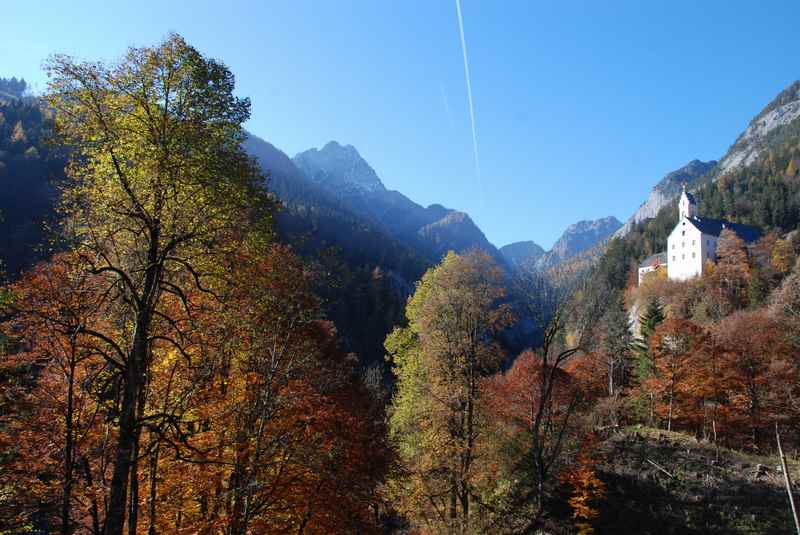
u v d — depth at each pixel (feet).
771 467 112.98
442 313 81.61
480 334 79.56
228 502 51.67
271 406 53.16
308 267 60.59
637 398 166.40
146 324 38.29
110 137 40.24
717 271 274.16
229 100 45.50
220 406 50.96
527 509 77.00
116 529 33.99
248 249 50.85
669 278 340.59
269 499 55.52
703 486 104.01
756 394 143.74
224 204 43.62
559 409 101.14
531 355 105.81
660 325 168.14
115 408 52.70
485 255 84.64
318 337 80.53
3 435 55.67
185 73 42.24
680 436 138.21
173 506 53.67
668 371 152.56
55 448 57.21
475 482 79.36
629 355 192.75
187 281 52.13
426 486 76.38
